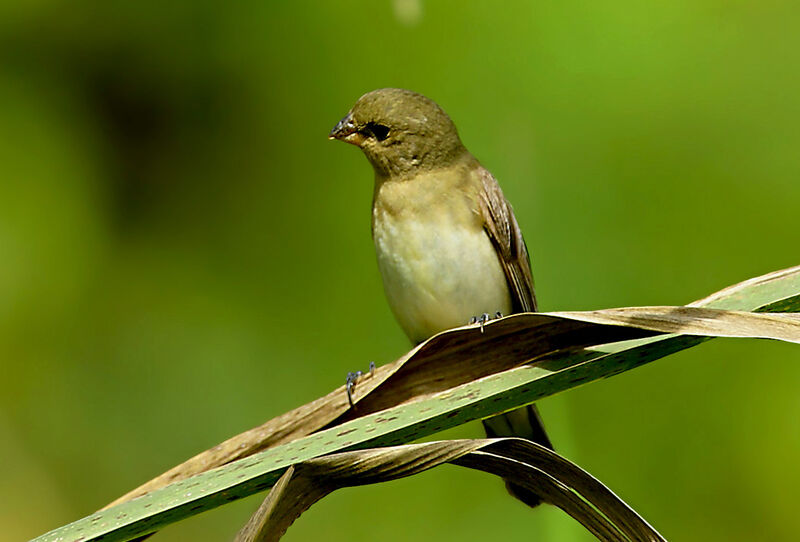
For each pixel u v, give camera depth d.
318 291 12.32
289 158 12.81
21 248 12.84
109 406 12.35
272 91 12.89
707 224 11.42
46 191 13.05
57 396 12.37
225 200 12.97
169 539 11.26
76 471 12.00
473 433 10.77
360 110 7.77
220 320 12.51
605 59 11.92
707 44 11.95
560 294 10.89
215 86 13.11
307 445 4.26
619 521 4.08
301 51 12.78
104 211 13.17
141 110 13.25
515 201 11.33
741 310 4.66
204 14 13.04
